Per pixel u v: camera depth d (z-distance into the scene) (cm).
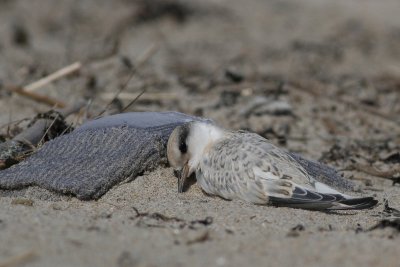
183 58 3147
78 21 3850
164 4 4034
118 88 2381
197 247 1037
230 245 1052
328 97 2420
